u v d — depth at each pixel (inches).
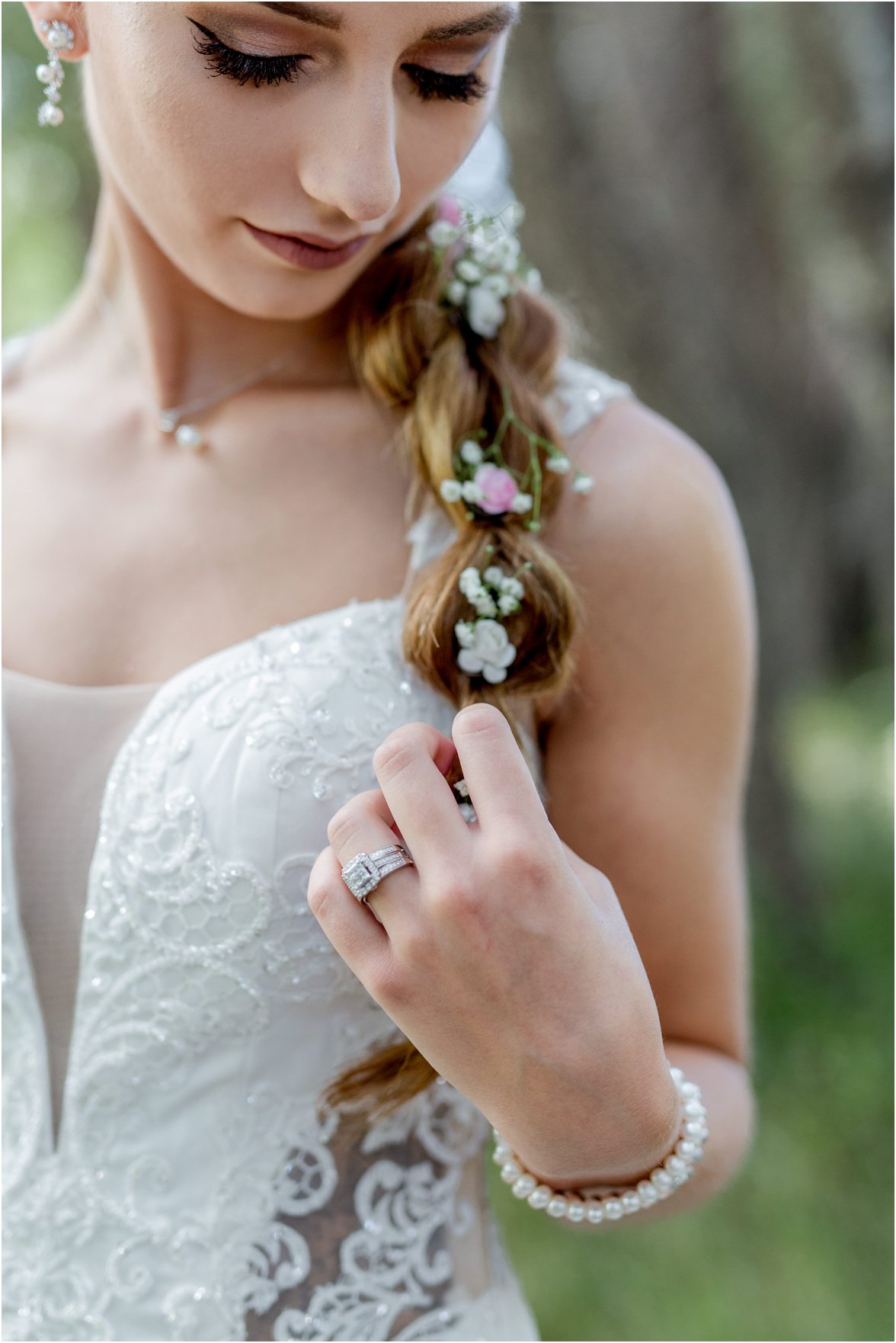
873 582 104.9
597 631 28.1
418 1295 27.9
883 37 54.8
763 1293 58.0
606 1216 25.8
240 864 27.1
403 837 24.2
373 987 24.0
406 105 25.8
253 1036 27.5
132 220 30.0
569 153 68.8
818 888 82.7
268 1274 27.5
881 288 58.5
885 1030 71.2
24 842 28.9
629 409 29.1
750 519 87.9
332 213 25.9
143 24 25.1
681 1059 28.4
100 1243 27.9
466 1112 28.7
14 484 31.4
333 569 29.0
